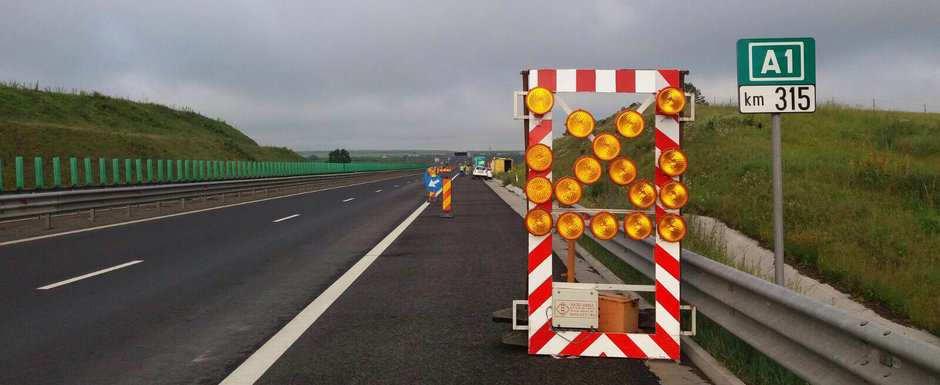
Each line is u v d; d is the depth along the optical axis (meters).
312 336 5.90
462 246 12.65
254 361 5.12
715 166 22.41
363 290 8.16
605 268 9.48
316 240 13.73
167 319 6.62
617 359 5.14
